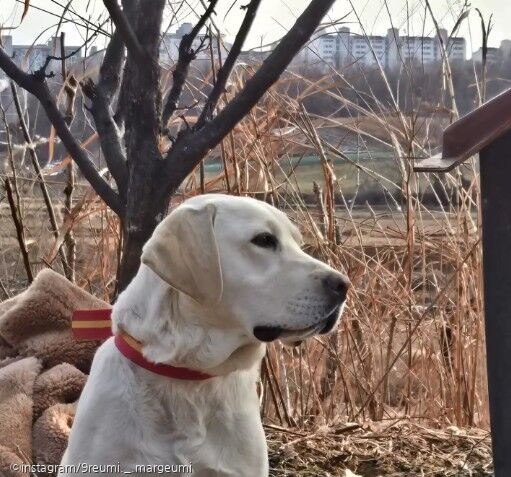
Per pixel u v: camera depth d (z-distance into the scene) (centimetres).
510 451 142
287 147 221
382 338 218
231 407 136
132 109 160
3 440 165
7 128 218
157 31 160
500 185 139
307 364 220
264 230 129
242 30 160
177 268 126
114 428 131
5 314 186
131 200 162
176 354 130
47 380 177
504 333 141
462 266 212
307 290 127
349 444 196
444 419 212
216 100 164
